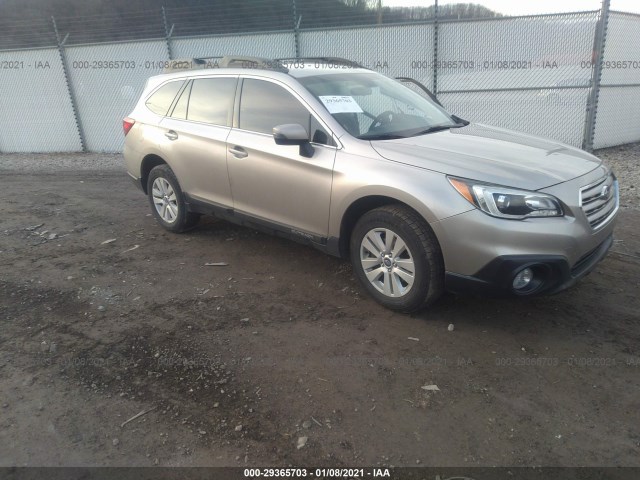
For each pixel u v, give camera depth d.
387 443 2.65
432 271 3.54
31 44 12.07
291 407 2.92
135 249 5.41
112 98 11.95
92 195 7.84
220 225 6.07
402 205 3.67
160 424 2.82
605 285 4.25
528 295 3.40
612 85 9.68
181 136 5.21
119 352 3.50
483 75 9.85
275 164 4.31
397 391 3.03
